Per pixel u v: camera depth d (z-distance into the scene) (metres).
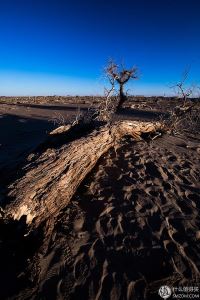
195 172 6.89
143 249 4.21
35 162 5.31
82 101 41.19
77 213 4.98
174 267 3.90
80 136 7.07
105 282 3.72
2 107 29.88
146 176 6.37
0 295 3.54
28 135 15.60
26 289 3.63
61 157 5.23
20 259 3.89
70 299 3.54
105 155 7.25
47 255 4.09
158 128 10.03
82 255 4.12
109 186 5.85
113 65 11.34
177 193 5.77
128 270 3.88
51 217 4.51
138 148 7.99
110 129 7.38
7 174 5.41
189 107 12.05
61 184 4.70
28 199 4.03
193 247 4.27
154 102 34.00
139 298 3.51
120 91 12.32
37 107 32.31
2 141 14.13
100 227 4.68
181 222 4.83
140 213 5.04
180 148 8.69
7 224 3.82
